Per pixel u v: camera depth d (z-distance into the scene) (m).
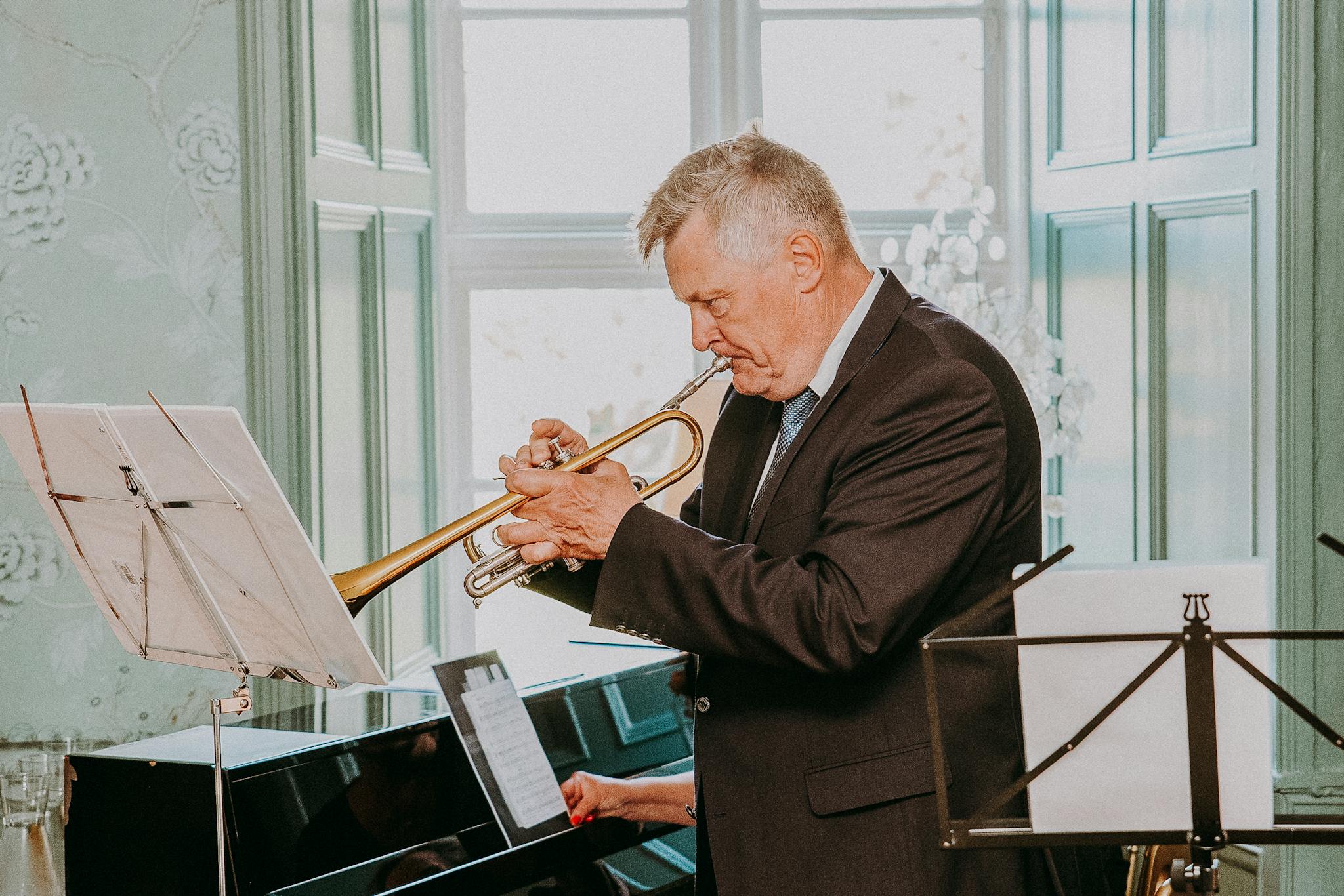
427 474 3.59
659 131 3.80
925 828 1.82
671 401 2.06
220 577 1.78
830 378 1.93
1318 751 3.12
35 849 2.52
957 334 1.94
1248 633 1.53
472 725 2.22
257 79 2.98
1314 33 2.99
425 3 3.56
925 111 3.84
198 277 3.04
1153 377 3.36
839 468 1.87
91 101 3.02
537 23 3.75
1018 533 1.93
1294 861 3.23
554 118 3.77
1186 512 3.31
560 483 1.87
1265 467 3.09
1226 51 3.15
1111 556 3.53
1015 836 1.59
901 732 1.84
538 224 3.77
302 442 3.03
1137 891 2.23
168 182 3.02
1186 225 3.29
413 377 3.53
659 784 2.38
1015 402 1.94
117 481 1.76
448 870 2.13
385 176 3.35
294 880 2.02
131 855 2.05
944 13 3.81
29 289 3.05
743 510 2.06
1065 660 1.58
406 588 3.44
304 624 1.73
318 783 2.10
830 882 1.83
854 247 1.96
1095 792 1.59
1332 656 3.11
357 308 3.26
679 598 1.81
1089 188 3.55
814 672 1.76
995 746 1.89
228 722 3.08
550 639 3.74
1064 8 3.63
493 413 3.78
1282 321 3.03
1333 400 3.06
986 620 1.91
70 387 3.07
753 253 1.85
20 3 3.00
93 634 3.09
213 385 3.05
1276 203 3.02
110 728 3.10
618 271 3.77
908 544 1.76
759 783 1.88
